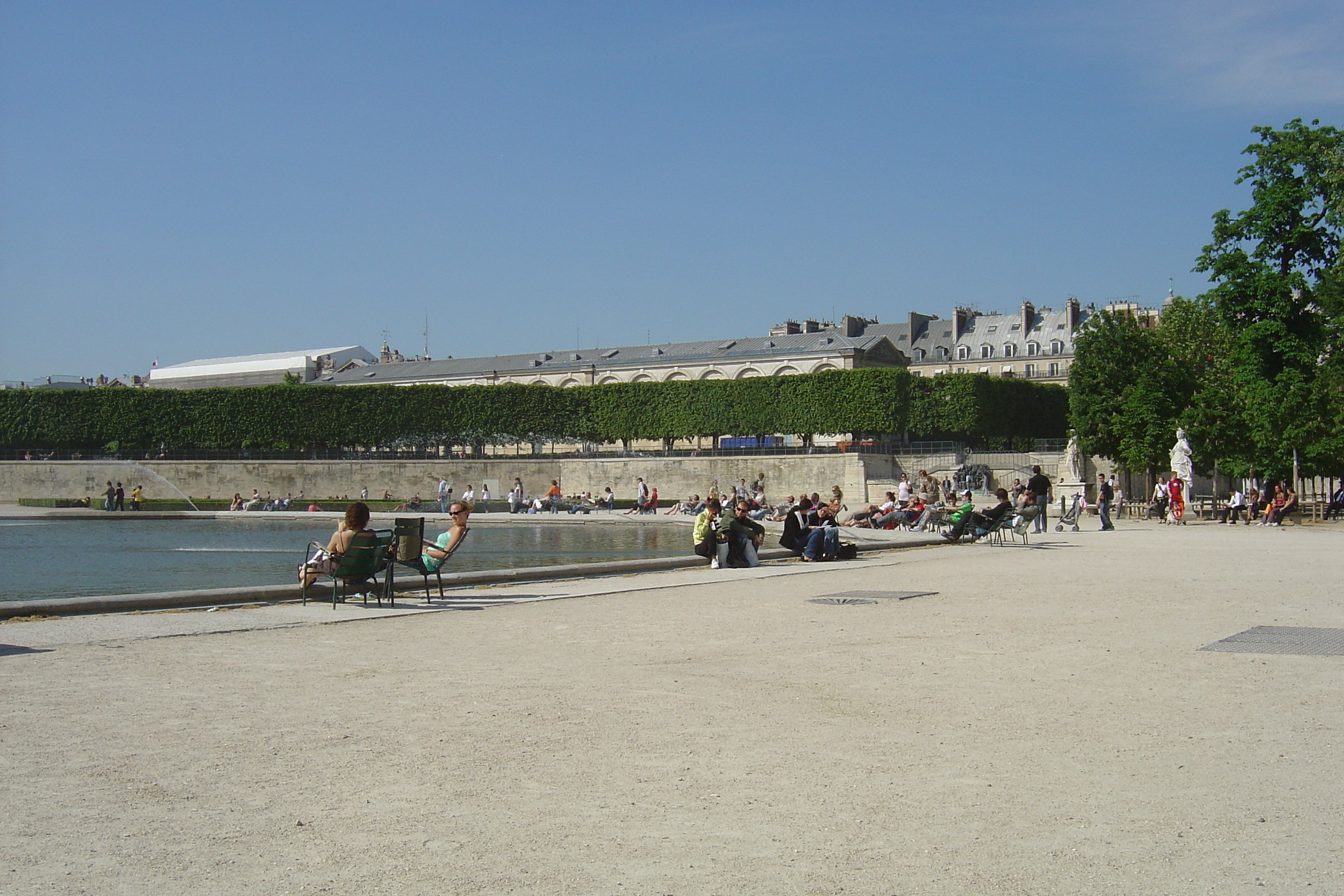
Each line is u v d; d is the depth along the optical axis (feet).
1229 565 79.71
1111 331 237.66
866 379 303.27
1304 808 22.25
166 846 20.21
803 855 19.80
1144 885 18.40
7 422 338.95
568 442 365.61
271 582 85.61
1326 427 176.55
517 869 19.15
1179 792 23.34
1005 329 486.38
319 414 329.52
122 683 35.78
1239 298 182.39
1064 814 22.03
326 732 28.89
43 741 27.78
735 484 287.28
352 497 316.40
